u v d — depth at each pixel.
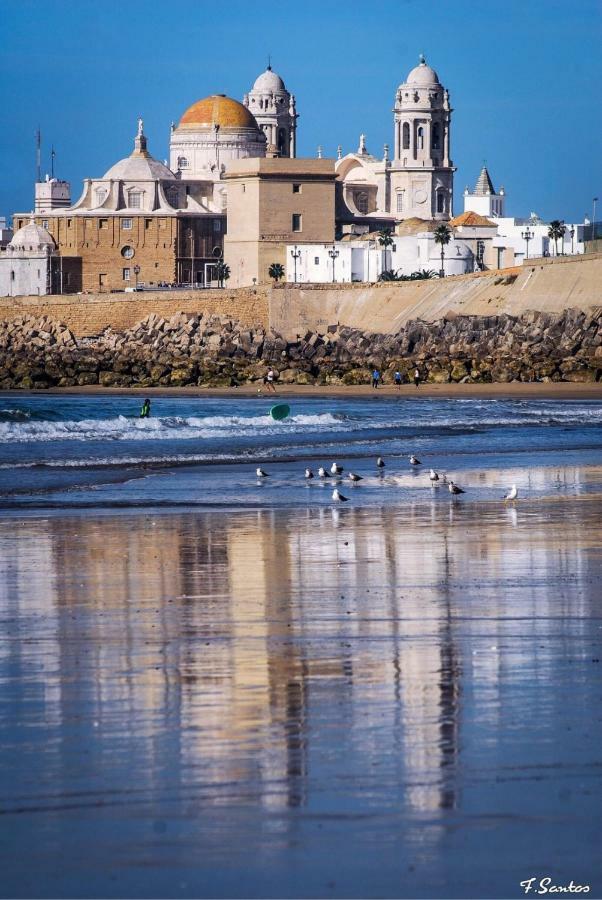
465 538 131.25
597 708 65.50
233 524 144.50
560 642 80.81
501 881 47.44
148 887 47.06
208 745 60.34
